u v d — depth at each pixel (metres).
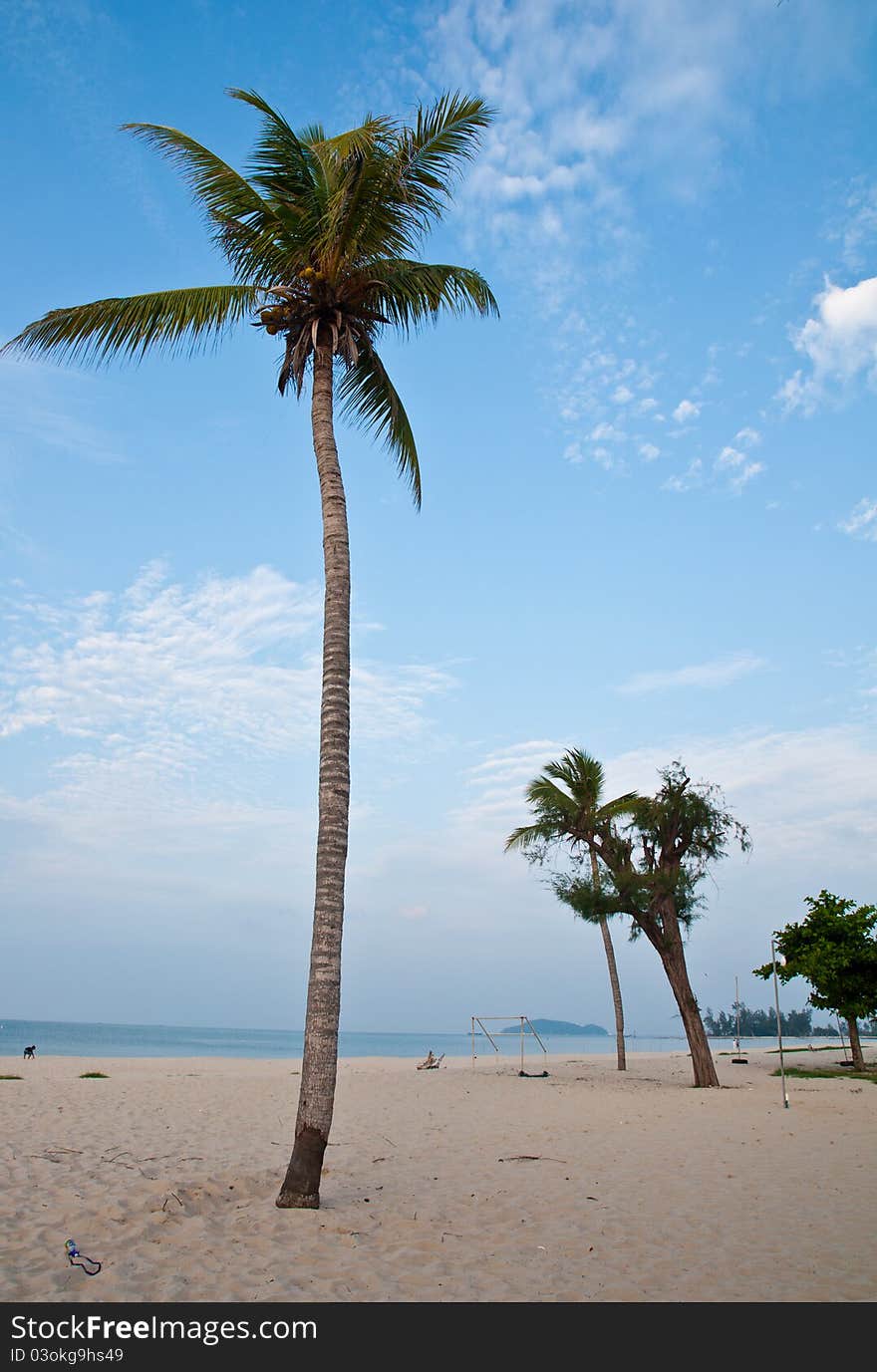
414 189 10.51
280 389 11.35
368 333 11.21
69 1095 17.44
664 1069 31.47
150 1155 10.74
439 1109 17.52
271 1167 10.28
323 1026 8.47
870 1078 27.14
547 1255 6.93
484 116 10.66
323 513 9.78
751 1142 13.08
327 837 8.72
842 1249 7.09
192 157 10.23
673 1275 6.48
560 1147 12.51
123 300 10.27
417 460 12.26
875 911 29.53
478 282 11.38
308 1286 6.12
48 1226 7.12
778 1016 18.92
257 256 10.73
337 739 8.92
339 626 9.32
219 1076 24.91
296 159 10.39
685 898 25.05
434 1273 6.46
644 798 25.95
